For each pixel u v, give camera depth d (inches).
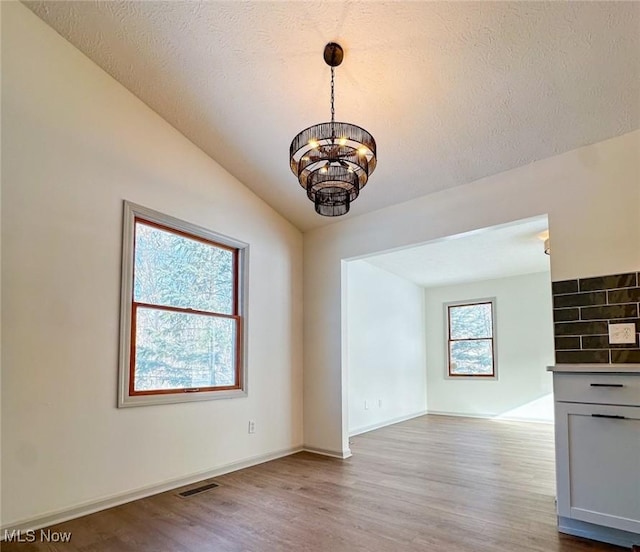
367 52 102.3
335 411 169.3
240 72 114.5
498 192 132.0
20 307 97.7
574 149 116.6
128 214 121.6
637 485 87.3
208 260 149.1
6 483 92.8
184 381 135.4
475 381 286.8
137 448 118.3
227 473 142.5
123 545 90.0
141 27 106.1
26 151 101.7
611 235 108.4
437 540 91.9
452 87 107.0
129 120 125.0
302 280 187.5
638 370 88.4
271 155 143.5
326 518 103.8
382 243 162.1
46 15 105.3
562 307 113.2
